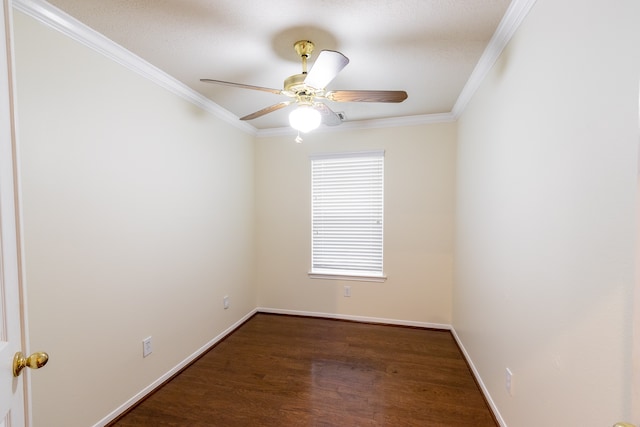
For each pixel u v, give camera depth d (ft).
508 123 5.25
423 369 7.59
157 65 6.54
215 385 6.93
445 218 10.05
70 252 4.97
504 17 4.91
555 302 3.73
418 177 10.25
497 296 5.71
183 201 7.71
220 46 5.83
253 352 8.58
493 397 5.88
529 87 4.46
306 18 4.99
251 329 10.30
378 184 10.76
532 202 4.34
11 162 2.56
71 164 4.99
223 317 9.55
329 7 4.70
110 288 5.68
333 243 11.32
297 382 7.02
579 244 3.26
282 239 11.69
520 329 4.72
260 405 6.20
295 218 11.54
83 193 5.18
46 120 4.63
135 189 6.25
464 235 8.43
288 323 10.86
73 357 5.02
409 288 10.44
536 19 4.26
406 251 10.43
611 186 2.78
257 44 5.77
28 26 4.41
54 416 4.74
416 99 8.57
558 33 3.69
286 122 10.73
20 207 2.67
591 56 3.06
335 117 7.16
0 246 2.43
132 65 6.14
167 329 7.14
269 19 5.01
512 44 5.11
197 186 8.27
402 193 10.41
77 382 5.08
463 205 8.60
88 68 5.28
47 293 4.64
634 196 2.52
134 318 6.22
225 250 9.70
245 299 11.04
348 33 5.41
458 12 4.83
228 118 9.73
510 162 5.15
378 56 6.22
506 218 5.30
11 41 2.56
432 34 5.44
